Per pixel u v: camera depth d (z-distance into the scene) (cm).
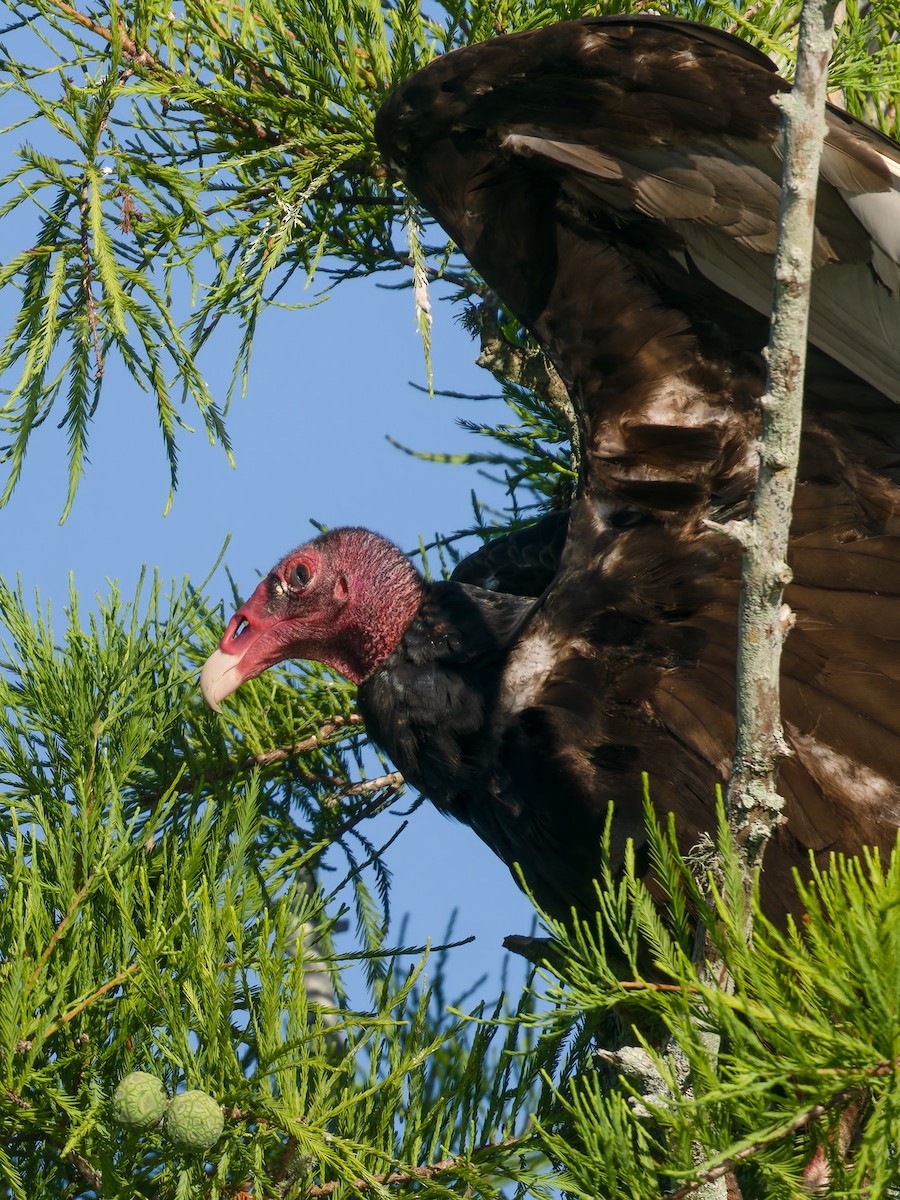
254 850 729
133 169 725
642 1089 480
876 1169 389
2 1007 555
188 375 689
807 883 620
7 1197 575
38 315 704
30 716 671
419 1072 577
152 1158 558
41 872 627
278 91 768
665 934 466
